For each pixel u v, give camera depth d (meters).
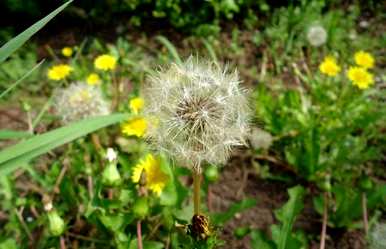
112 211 0.17
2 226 0.20
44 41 0.37
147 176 0.15
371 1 0.39
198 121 0.12
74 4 0.40
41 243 0.18
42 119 0.25
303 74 0.31
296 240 0.15
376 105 0.27
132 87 0.29
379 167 0.23
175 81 0.13
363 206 0.19
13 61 0.32
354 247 0.20
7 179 0.19
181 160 0.13
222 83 0.13
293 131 0.24
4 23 0.38
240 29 0.37
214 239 0.13
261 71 0.32
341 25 0.36
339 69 0.25
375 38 0.35
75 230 0.19
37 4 0.38
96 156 0.21
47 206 0.14
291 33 0.34
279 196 0.23
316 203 0.20
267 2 0.39
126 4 0.39
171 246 0.18
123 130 0.18
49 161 0.23
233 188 0.23
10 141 0.27
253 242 0.16
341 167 0.22
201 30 0.36
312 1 0.37
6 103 0.29
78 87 0.20
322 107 0.25
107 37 0.38
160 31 0.38
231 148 0.14
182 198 0.17
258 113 0.24
